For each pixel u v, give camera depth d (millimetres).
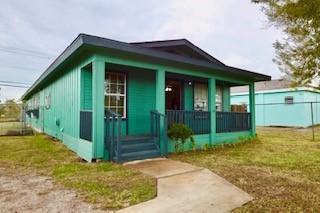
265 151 7789
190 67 7852
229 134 9406
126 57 6254
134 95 7988
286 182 4297
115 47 5629
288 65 4184
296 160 6281
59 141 9523
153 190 3791
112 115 5848
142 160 6023
